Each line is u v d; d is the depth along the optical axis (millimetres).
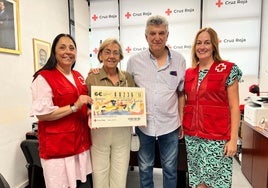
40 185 2564
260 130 2430
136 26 4836
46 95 1469
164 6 4668
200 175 1766
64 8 4008
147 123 1827
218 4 4418
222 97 1621
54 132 1513
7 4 2541
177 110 1885
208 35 1628
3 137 2492
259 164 2475
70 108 1497
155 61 1806
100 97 1644
